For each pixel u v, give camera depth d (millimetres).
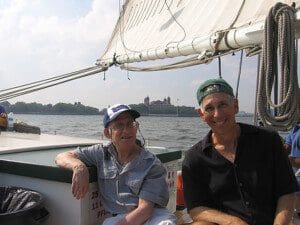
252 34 1820
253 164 1453
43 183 1616
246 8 1987
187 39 2342
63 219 1581
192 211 1534
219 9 2230
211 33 2139
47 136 2738
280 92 1643
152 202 1486
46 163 1628
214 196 1525
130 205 1510
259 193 1455
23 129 2984
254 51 1875
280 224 1398
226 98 1445
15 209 1542
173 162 1989
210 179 1520
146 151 1562
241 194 1464
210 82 1466
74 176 1471
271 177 1466
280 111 1660
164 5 2855
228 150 1487
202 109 1480
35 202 1493
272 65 1658
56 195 1588
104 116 1544
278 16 1625
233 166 1468
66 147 2109
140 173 1509
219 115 1433
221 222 1434
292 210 1453
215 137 1509
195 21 2426
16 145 2041
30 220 1406
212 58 2135
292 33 1616
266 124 1688
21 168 1646
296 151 2447
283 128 1671
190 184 1551
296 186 1483
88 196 1570
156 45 2709
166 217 1476
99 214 1619
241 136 1472
